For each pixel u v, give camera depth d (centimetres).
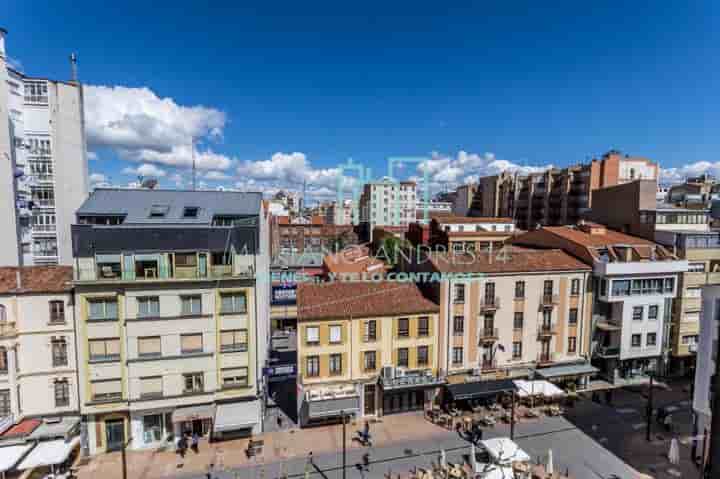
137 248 2839
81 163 4809
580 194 9000
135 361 2870
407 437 3172
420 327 3450
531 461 2873
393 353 3406
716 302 2119
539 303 3709
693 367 4275
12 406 2703
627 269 3775
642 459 2911
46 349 2789
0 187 3975
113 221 3005
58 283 2845
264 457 2909
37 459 2491
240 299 3045
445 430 3269
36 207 4559
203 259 2964
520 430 3278
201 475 2708
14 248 4066
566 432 3256
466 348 3553
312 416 3081
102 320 2812
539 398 3731
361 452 2975
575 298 3822
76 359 2827
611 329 3838
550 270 3697
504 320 3625
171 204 3203
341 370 3319
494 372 3609
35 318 2759
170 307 2916
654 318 3994
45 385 2803
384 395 3481
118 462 2834
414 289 3725
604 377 4119
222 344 3045
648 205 4681
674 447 2870
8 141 4003
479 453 2953
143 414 2966
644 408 3638
